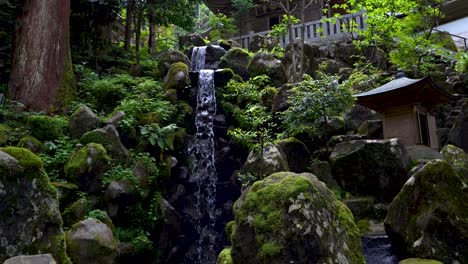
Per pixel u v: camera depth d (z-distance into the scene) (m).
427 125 6.84
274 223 2.52
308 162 7.29
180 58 10.94
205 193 8.55
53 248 2.80
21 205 2.72
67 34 8.96
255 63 10.45
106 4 11.96
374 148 6.16
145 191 6.58
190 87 9.50
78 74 9.90
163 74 10.70
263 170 6.37
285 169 6.45
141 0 12.95
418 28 11.76
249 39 15.34
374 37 10.74
